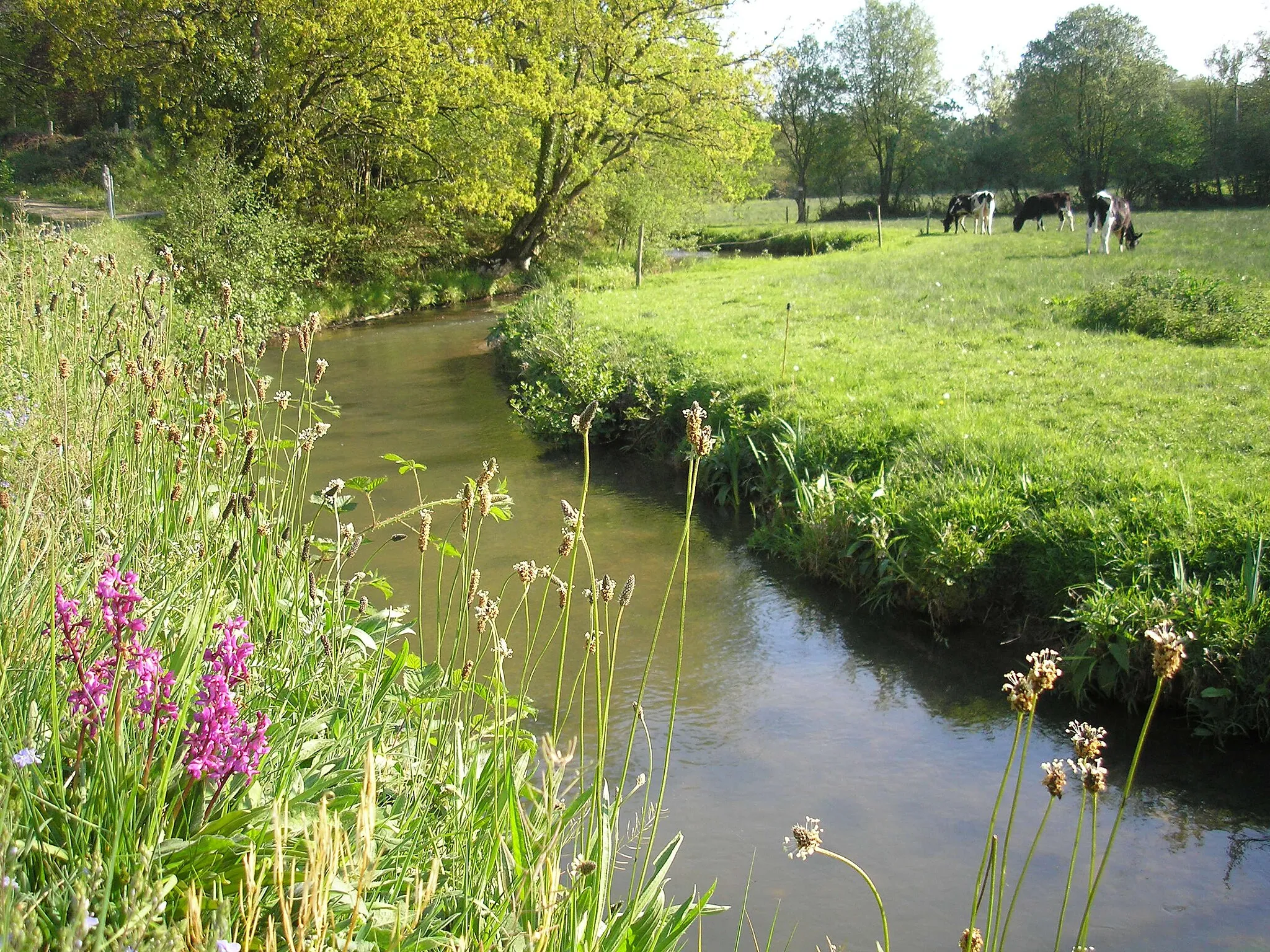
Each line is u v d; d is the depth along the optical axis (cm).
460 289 2953
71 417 417
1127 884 422
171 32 2325
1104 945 383
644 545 859
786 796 486
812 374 1132
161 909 167
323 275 2572
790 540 824
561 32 2981
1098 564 627
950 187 6581
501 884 244
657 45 3123
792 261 3131
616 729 545
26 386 481
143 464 386
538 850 247
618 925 250
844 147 6500
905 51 6341
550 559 806
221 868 203
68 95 3897
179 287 1588
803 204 6366
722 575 787
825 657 648
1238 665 535
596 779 243
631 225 3556
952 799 486
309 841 186
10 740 210
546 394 1278
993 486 741
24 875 181
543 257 3525
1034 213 3597
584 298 2189
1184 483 690
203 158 2027
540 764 481
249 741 212
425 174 2862
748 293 2048
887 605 717
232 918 196
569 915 233
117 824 182
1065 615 626
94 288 650
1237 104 5322
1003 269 2073
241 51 2380
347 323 2466
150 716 215
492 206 2912
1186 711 553
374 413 1386
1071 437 829
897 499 759
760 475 960
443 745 312
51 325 520
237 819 208
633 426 1195
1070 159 5784
